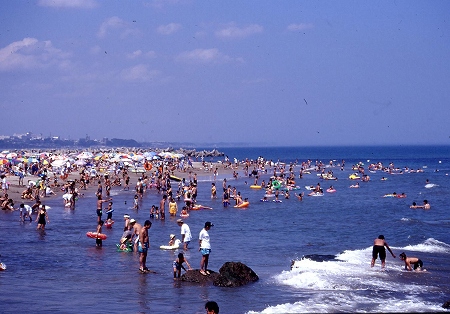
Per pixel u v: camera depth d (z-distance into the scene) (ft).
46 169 231.71
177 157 383.24
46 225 118.73
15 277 68.95
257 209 163.02
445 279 69.97
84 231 110.63
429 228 123.95
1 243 94.94
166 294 61.36
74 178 243.60
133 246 88.69
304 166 397.80
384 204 179.32
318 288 64.49
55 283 65.92
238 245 98.07
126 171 267.18
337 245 99.76
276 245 98.63
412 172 367.45
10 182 201.16
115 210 152.87
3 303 56.13
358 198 199.62
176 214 146.51
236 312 54.70
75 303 56.90
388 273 72.95
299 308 55.47
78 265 76.84
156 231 114.01
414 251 91.97
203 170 343.46
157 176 243.81
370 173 356.38
